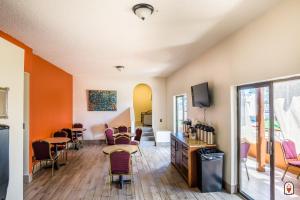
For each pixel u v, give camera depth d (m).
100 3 2.38
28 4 2.41
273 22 2.52
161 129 8.71
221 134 3.90
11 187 2.38
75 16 2.73
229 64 3.57
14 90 2.45
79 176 4.51
